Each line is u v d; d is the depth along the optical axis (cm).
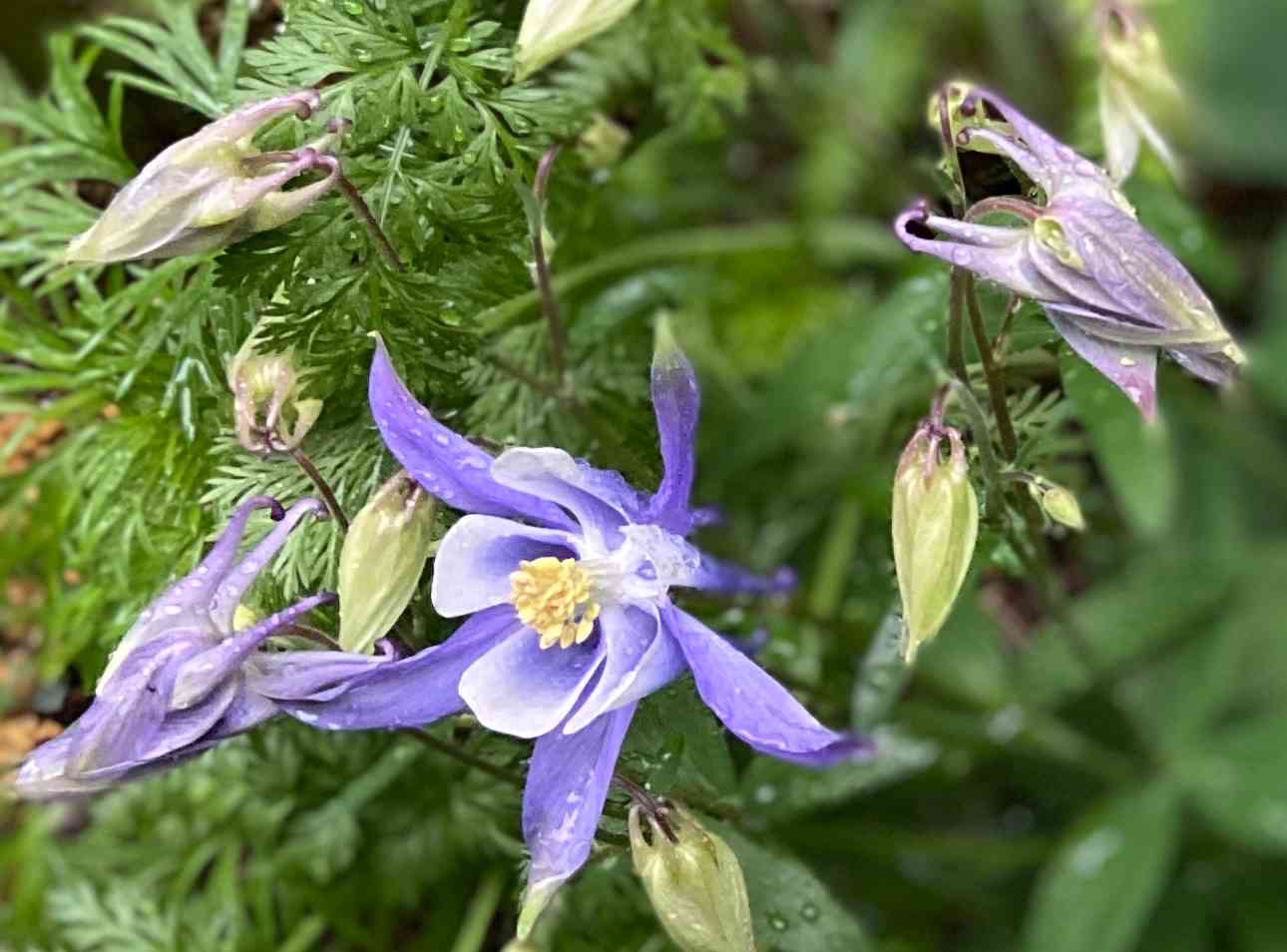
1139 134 37
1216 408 51
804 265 53
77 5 43
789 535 48
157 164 31
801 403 47
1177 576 49
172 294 37
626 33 41
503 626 32
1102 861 46
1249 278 57
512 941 38
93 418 39
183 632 30
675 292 46
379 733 41
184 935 44
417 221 33
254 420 33
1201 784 47
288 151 32
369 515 31
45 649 39
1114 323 30
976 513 31
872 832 48
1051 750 48
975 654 45
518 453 30
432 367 34
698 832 31
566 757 31
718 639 31
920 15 52
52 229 39
